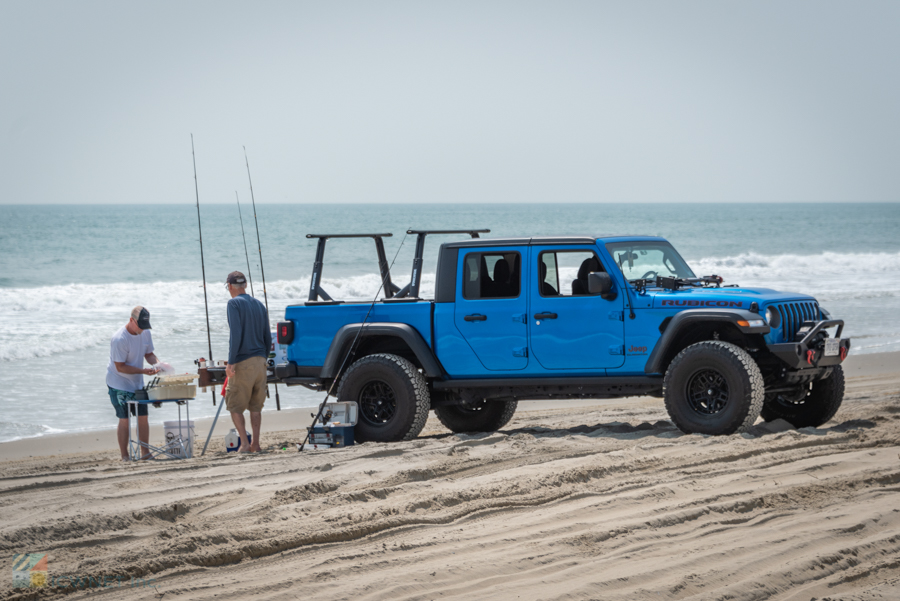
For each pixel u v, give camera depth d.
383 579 5.74
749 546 6.24
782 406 11.69
